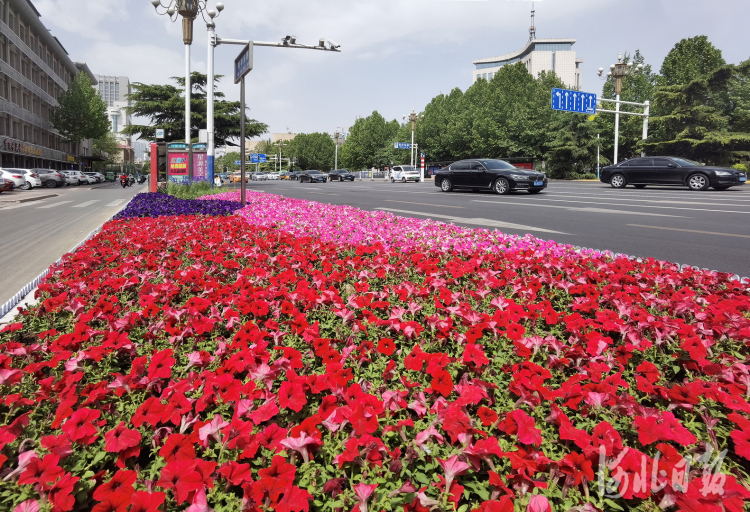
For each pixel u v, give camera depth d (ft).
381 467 5.91
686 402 7.20
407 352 9.46
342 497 5.43
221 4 73.36
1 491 5.58
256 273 14.79
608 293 13.14
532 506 5.03
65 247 25.89
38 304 12.40
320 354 8.62
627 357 8.87
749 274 17.98
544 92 157.89
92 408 7.07
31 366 8.07
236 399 6.89
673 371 9.02
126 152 416.05
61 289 13.51
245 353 8.20
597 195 56.44
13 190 100.94
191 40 74.74
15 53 147.33
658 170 65.41
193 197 60.75
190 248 20.43
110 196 78.84
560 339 10.48
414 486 5.76
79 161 220.43
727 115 119.24
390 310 11.60
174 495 5.33
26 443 6.46
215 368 8.64
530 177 60.23
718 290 14.01
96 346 9.34
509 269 15.89
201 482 5.12
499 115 158.81
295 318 10.23
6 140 133.39
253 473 5.92
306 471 5.86
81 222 38.52
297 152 337.93
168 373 7.66
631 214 36.83
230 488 5.57
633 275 16.33
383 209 44.45
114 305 11.74
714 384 7.50
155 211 34.94
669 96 115.14
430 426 6.41
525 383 7.29
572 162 136.77
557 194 59.52
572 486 5.61
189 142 79.20
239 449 5.99
